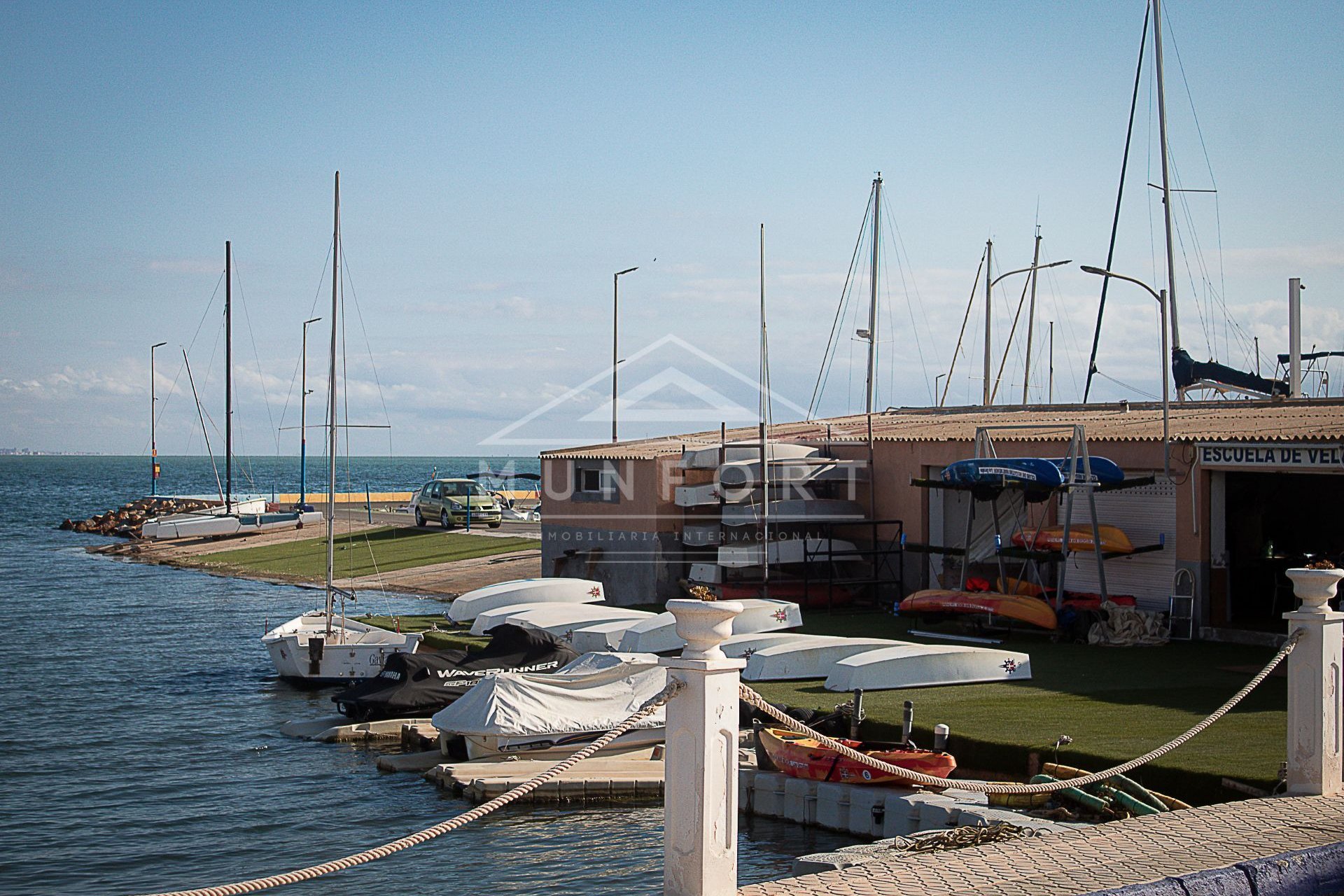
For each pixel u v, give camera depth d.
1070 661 21.92
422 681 23.92
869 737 17.31
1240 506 27.00
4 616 41.31
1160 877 8.80
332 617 30.77
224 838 17.28
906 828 14.95
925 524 30.53
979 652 20.31
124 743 23.16
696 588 8.10
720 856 7.74
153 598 46.22
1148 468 24.91
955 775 15.91
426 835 7.37
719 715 7.74
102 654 33.59
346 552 53.75
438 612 36.50
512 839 16.62
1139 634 23.31
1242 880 8.76
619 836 16.72
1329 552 26.94
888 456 31.84
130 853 16.70
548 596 31.42
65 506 125.62
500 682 20.38
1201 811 10.69
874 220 42.38
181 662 32.22
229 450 72.06
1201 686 19.25
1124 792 13.62
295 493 119.12
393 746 22.66
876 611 30.00
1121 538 24.78
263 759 21.75
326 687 28.58
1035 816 13.97
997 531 26.19
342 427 34.12
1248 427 26.00
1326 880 9.16
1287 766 11.54
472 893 14.69
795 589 30.69
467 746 20.27
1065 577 27.00
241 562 56.53
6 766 21.41
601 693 20.69
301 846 16.84
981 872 8.98
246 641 35.72
